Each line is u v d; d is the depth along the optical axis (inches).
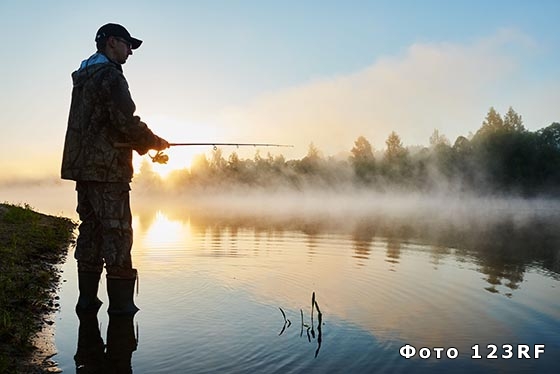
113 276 218.5
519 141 2689.5
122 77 225.1
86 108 223.1
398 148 3238.2
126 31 236.1
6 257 295.1
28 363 155.9
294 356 164.9
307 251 410.6
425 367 157.6
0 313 195.6
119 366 154.9
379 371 154.0
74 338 180.5
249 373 150.1
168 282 277.1
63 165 228.1
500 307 231.0
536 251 426.0
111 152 222.8
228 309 219.9
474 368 158.2
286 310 219.8
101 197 222.1
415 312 220.1
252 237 527.5
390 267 333.1
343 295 249.9
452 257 384.5
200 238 514.0
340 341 179.8
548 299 246.4
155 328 193.2
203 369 152.8
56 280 275.0
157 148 244.2
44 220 563.5
